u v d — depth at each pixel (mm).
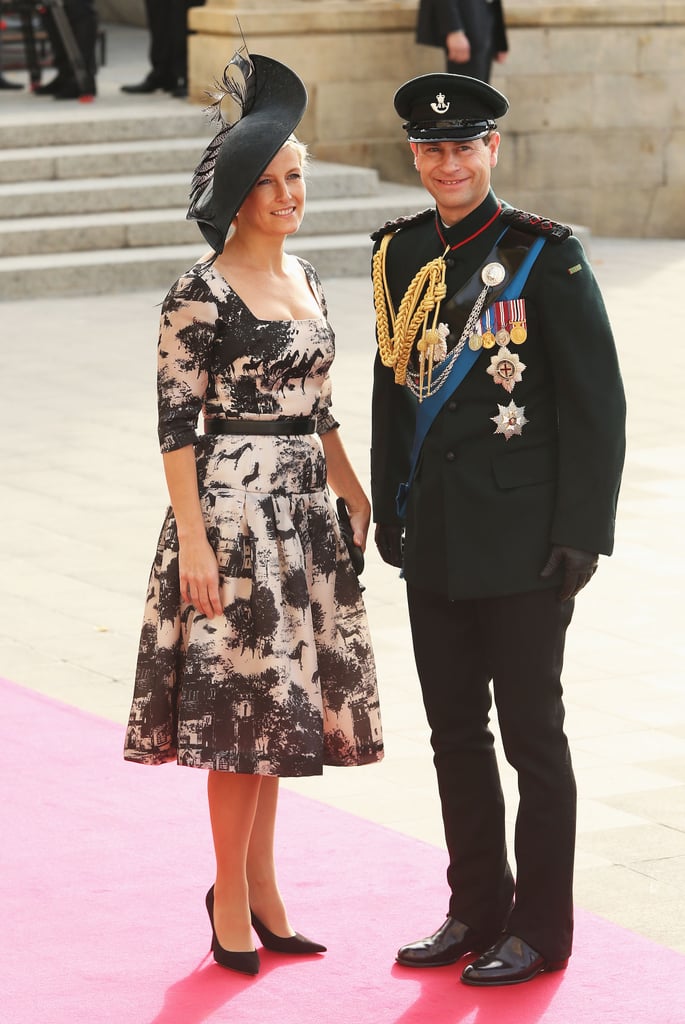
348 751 11805
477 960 11547
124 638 19062
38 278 39812
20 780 15055
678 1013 11008
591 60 49188
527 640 11383
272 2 46938
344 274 42531
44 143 44500
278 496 11484
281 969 11719
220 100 11805
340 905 12648
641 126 49875
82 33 48438
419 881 13086
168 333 11453
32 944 12016
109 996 11273
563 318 11141
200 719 11328
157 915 12492
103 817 14289
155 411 29641
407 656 18578
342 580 11797
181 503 11375
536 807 11461
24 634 19109
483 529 11375
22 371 32500
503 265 11281
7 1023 10891
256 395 11508
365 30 48031
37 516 23609
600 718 16781
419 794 15023
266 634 11328
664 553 22156
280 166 11453
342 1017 11000
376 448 12234
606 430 11109
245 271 11617
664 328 36844
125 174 44250
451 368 11422
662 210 50500
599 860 13555
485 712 11969
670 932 12297
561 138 49594
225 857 11648
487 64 44938
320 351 11656
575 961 11773
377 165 48969
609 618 19781
